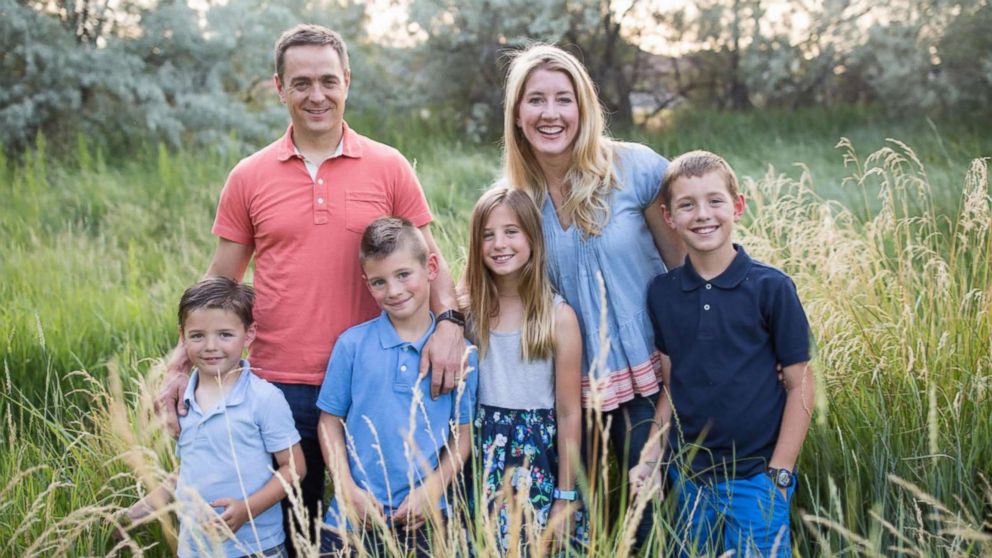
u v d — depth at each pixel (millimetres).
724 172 3037
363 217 3281
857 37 13477
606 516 2990
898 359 3656
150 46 12453
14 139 11656
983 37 11695
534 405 3270
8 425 4074
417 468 3154
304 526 2445
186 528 2873
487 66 13523
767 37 14031
